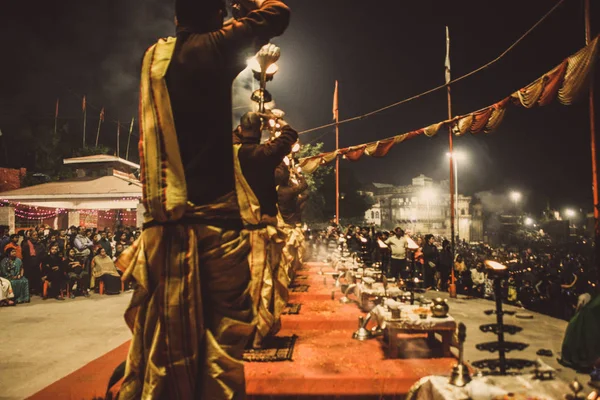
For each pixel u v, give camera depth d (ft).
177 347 5.49
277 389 11.69
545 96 19.52
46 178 110.01
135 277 5.81
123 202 76.74
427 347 15.51
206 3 6.18
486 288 39.09
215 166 6.03
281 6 6.08
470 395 7.80
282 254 15.35
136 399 5.86
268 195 12.64
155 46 6.16
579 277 30.83
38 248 43.14
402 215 260.62
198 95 5.89
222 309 5.87
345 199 153.28
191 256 5.67
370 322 18.97
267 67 12.88
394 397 11.77
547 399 7.54
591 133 19.88
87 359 18.22
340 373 12.38
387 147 33.22
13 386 14.60
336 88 65.98
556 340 20.72
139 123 6.02
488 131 24.75
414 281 17.90
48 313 31.27
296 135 11.80
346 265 30.45
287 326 18.70
